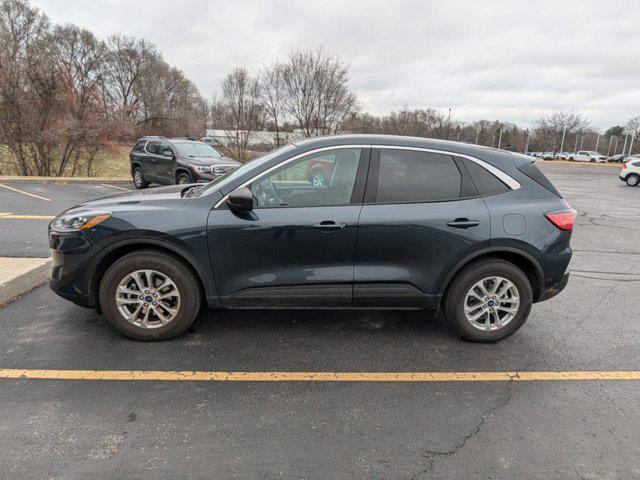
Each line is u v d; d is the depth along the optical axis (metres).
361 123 30.03
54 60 20.52
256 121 26.81
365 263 3.55
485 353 3.65
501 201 3.63
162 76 61.84
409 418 2.77
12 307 4.24
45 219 8.41
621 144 95.06
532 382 3.23
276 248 3.48
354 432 2.62
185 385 3.06
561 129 69.38
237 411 2.79
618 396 3.08
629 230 9.65
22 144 20.25
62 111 20.45
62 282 3.52
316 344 3.72
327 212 3.47
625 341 3.95
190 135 49.91
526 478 2.29
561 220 3.67
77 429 2.56
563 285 3.80
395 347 3.71
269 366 3.35
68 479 2.18
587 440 2.60
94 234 3.41
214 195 3.51
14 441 2.44
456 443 2.55
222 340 3.73
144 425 2.62
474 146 3.78
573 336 4.02
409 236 3.51
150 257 3.47
